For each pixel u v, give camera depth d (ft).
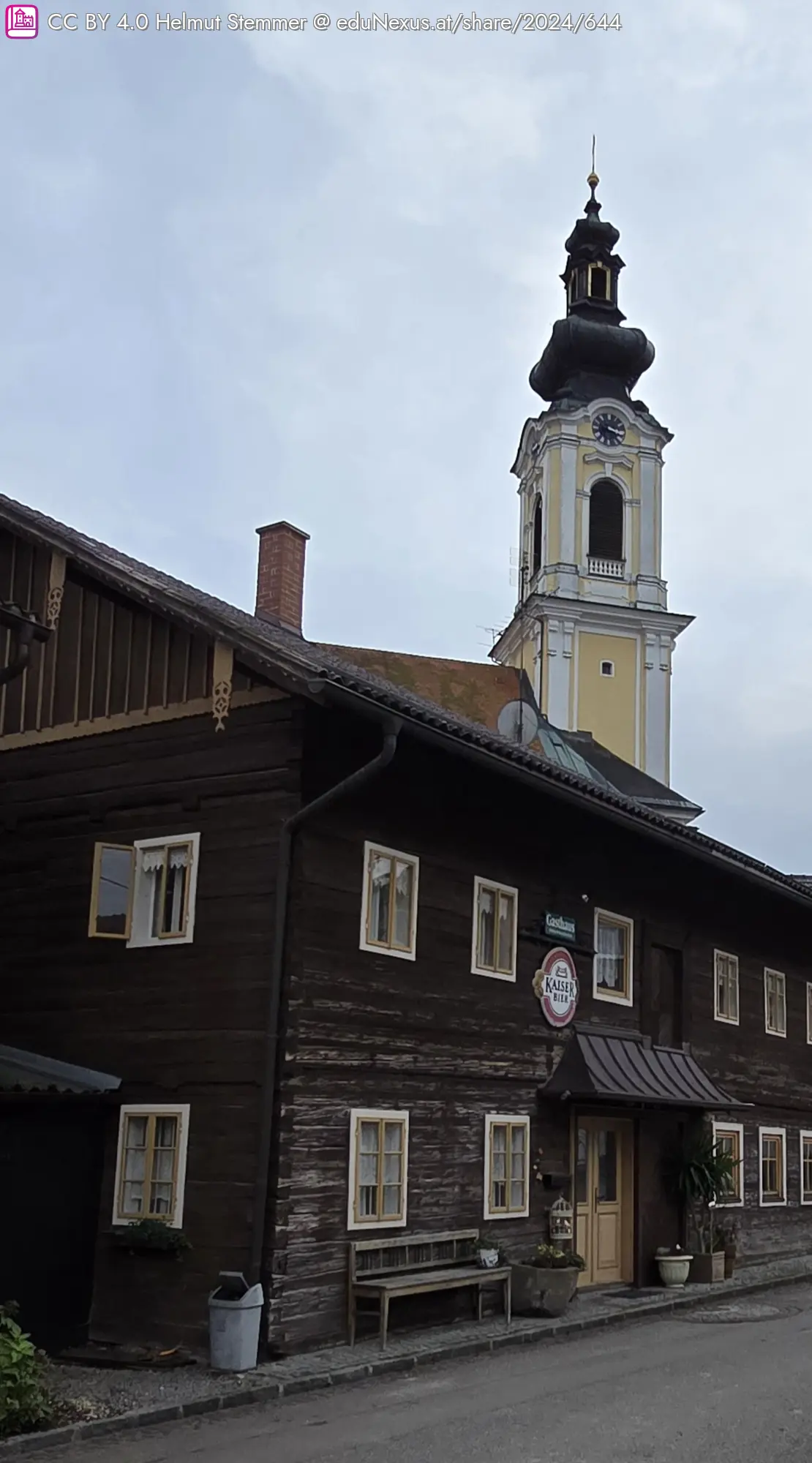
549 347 200.95
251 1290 41.32
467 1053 52.75
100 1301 45.16
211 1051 45.27
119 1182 45.96
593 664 183.93
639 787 159.94
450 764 51.65
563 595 184.55
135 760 49.62
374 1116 47.34
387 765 44.14
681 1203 66.03
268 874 45.57
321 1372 40.55
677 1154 66.08
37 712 52.60
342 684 42.55
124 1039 47.24
